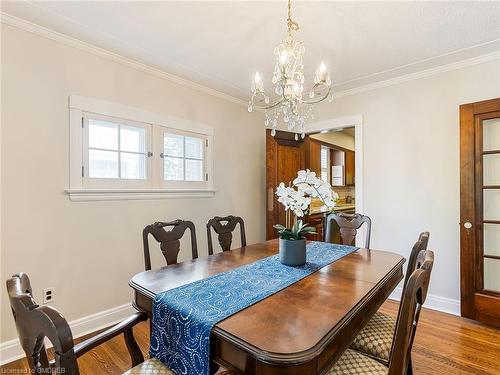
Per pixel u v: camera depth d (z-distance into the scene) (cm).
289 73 179
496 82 244
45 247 209
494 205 241
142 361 132
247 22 197
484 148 244
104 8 183
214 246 329
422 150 284
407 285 89
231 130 356
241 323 98
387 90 306
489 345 208
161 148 282
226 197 349
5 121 192
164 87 285
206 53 243
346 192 637
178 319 108
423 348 205
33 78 204
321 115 357
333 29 204
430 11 184
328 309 109
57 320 65
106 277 242
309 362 85
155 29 207
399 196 298
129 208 257
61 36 215
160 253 276
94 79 235
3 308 190
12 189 195
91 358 195
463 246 248
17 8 184
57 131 215
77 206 226
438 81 274
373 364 118
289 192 177
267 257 193
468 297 245
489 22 197
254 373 86
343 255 196
